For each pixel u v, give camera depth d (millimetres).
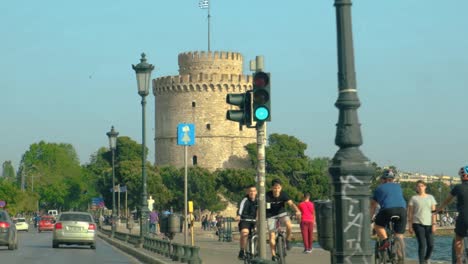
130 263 56188
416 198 36188
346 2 21094
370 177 20969
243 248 38250
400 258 30578
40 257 62188
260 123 32406
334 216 21078
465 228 31641
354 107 21188
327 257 49500
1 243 72125
